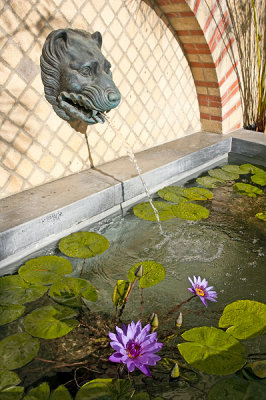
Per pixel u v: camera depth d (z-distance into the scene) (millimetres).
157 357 1357
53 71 2496
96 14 2803
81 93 2432
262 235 2586
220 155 3930
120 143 3357
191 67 3879
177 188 3186
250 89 4410
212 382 1504
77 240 2393
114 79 3127
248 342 1697
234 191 3197
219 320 1780
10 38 2342
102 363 1580
